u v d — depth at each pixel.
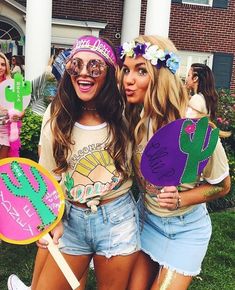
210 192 2.18
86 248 2.20
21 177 1.99
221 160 2.14
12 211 1.98
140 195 2.34
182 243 2.24
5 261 3.74
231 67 13.81
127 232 2.12
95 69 1.97
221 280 3.76
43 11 8.65
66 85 2.07
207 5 13.26
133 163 2.18
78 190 2.09
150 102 2.04
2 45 12.69
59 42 12.73
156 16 8.39
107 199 2.10
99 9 12.80
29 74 8.85
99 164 2.07
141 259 2.37
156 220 2.28
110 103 2.07
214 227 4.95
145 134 2.12
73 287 1.96
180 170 2.06
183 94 2.09
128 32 12.50
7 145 3.87
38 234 1.98
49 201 2.01
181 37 13.34
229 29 13.52
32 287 2.43
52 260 2.19
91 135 2.07
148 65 2.02
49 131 2.10
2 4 12.37
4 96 3.52
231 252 4.32
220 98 6.84
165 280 2.22
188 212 2.24
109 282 2.17
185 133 2.00
